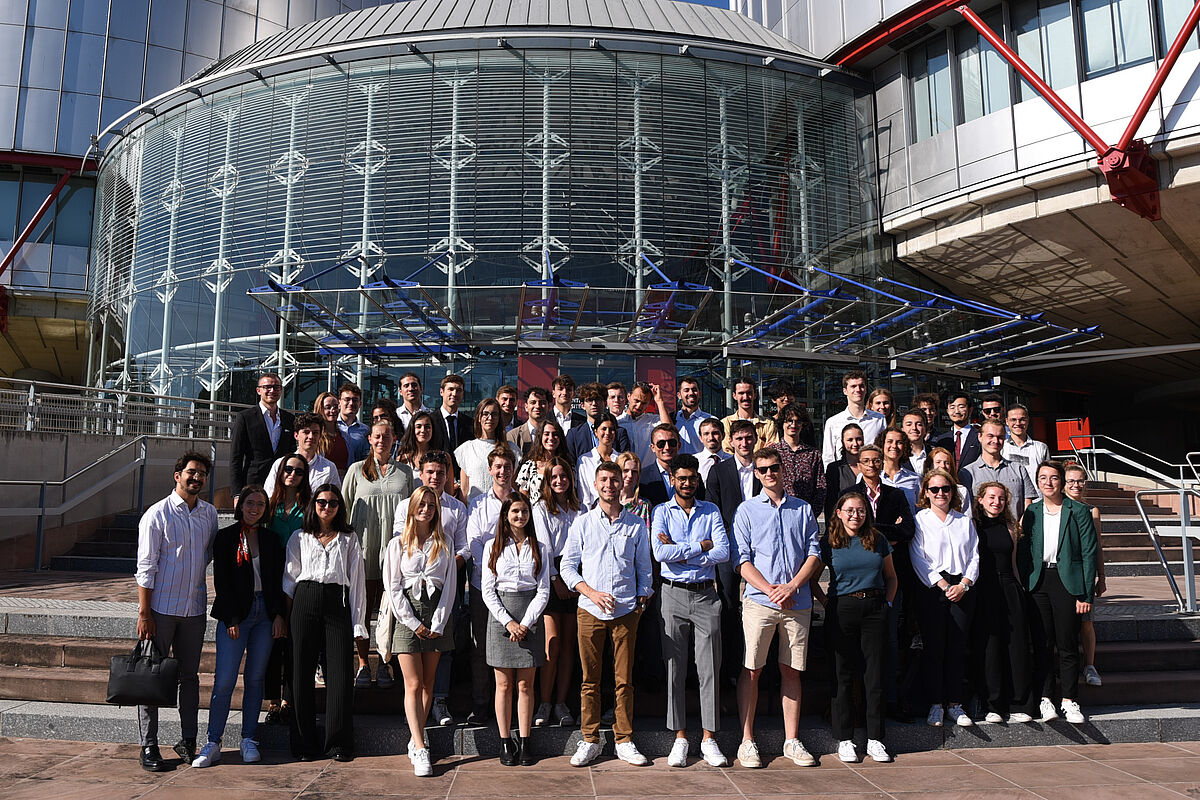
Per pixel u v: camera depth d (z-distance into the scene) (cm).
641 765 511
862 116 1941
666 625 530
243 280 1711
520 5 1984
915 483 636
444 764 507
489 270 1608
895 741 554
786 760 528
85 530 1091
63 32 2664
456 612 603
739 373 1688
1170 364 2577
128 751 523
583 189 1652
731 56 1786
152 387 1780
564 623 562
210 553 530
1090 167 1544
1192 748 559
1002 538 586
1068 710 569
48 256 2666
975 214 1752
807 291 1509
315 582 514
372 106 1703
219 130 1816
